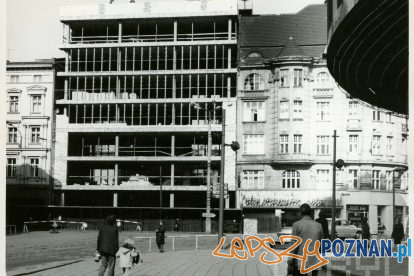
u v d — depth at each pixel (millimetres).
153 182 56125
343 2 17938
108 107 56094
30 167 56781
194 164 55125
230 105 54094
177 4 56438
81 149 58250
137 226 52375
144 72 55625
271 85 53281
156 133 55125
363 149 50688
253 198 51562
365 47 20438
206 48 55594
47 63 57562
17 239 36125
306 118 51906
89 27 59531
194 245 31906
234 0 55625
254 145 53250
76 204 56344
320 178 51312
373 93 26969
